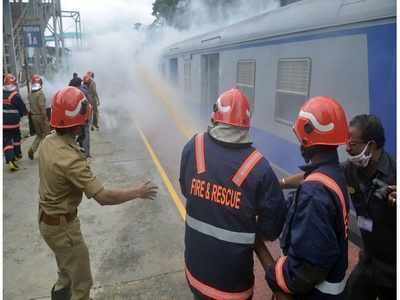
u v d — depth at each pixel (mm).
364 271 2219
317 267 1607
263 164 1870
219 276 1928
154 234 4363
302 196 1667
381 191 1980
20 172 6738
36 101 7148
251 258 1956
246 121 1915
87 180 2467
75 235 2643
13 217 4848
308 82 4434
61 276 2863
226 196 1864
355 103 3676
